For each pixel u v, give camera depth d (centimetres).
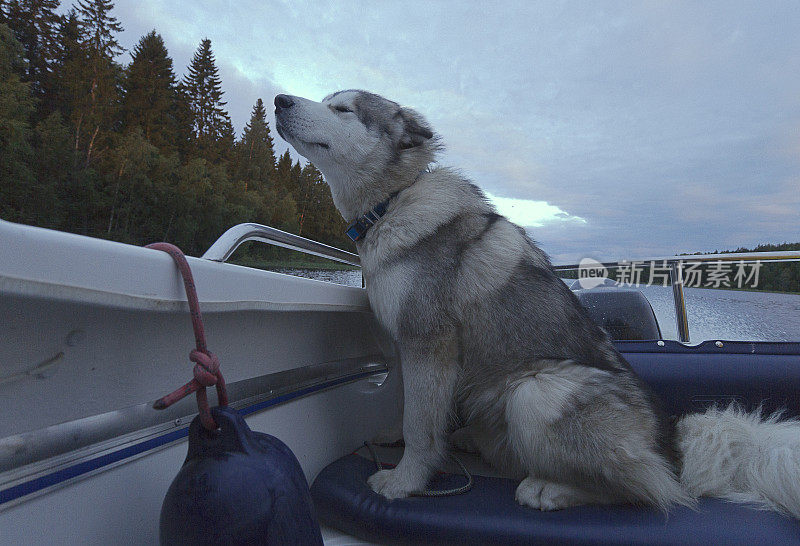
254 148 9481
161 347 92
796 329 224
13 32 6088
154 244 80
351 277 229
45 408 69
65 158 6022
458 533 123
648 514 136
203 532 66
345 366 179
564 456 150
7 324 62
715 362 220
